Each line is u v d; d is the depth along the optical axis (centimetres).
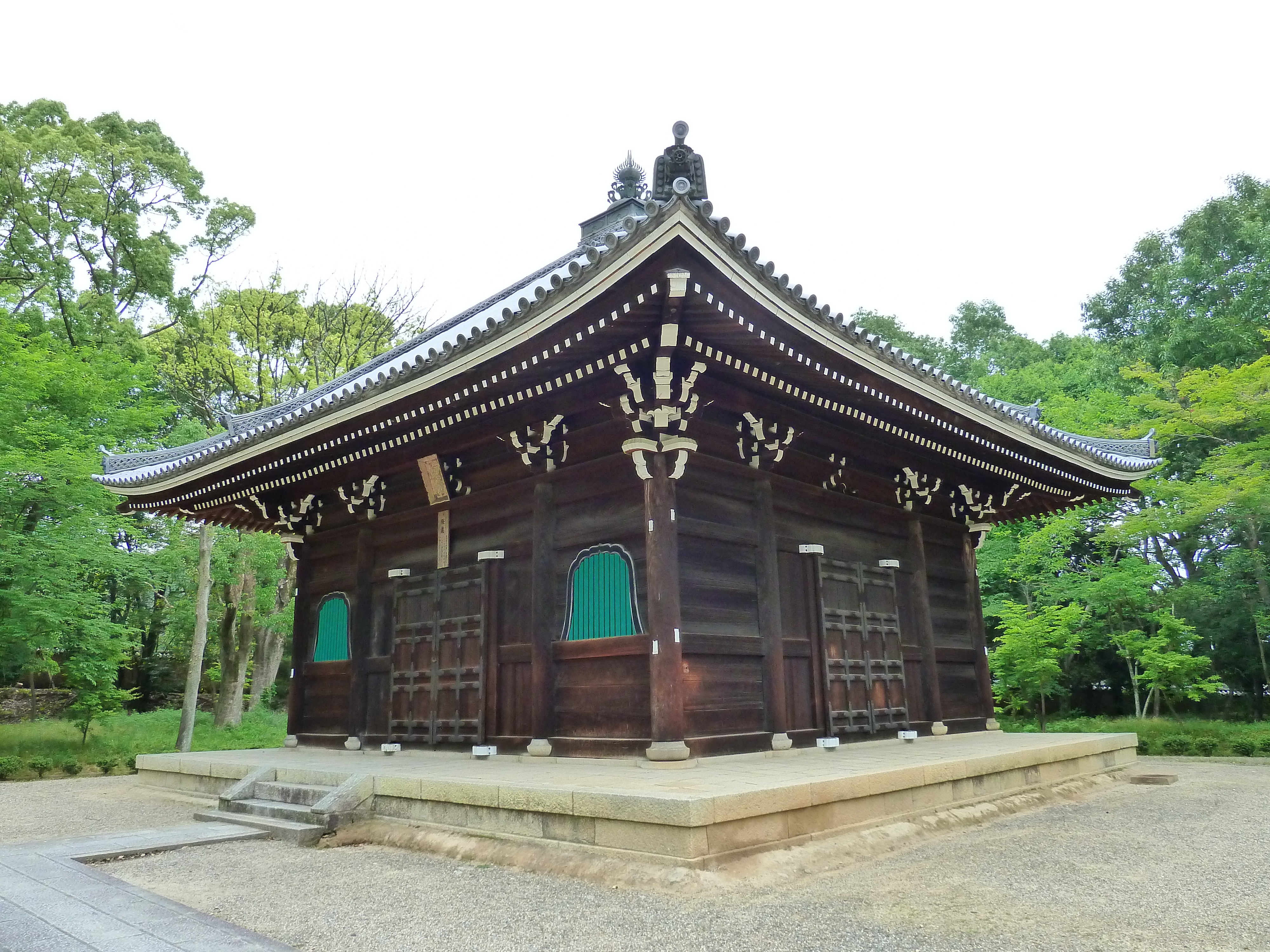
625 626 865
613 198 1538
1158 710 2147
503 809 666
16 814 993
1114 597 2069
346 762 991
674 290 670
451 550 1082
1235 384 1786
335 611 1249
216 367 2748
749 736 881
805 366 850
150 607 2755
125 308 2792
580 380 863
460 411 933
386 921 482
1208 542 2355
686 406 848
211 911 510
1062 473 1320
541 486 968
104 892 536
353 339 2945
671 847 545
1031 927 450
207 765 1054
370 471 1170
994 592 2536
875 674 1097
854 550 1139
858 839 653
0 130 2361
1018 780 929
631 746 820
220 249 2967
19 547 1619
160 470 1319
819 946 421
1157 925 454
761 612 945
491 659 985
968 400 1041
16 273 2458
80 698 1811
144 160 2639
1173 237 3086
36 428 1706
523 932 455
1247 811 869
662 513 841
